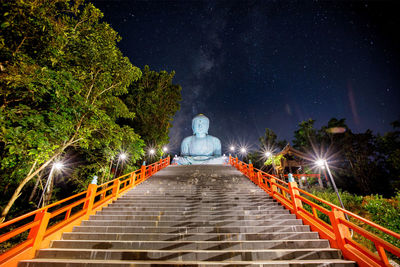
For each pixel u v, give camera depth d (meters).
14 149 5.15
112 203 8.20
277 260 4.50
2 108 5.36
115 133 9.52
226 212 7.11
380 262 3.66
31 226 4.64
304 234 5.41
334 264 4.12
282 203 7.66
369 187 21.62
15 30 5.52
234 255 4.55
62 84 6.21
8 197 11.10
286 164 21.95
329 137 27.44
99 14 8.05
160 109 18.86
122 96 17.39
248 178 12.62
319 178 19.95
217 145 28.27
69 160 13.04
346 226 4.86
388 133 21.47
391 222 6.73
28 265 4.15
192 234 5.43
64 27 6.62
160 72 19.89
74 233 5.46
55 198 12.73
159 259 4.49
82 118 7.75
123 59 9.33
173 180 12.63
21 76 5.33
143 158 17.84
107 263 4.15
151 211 7.15
